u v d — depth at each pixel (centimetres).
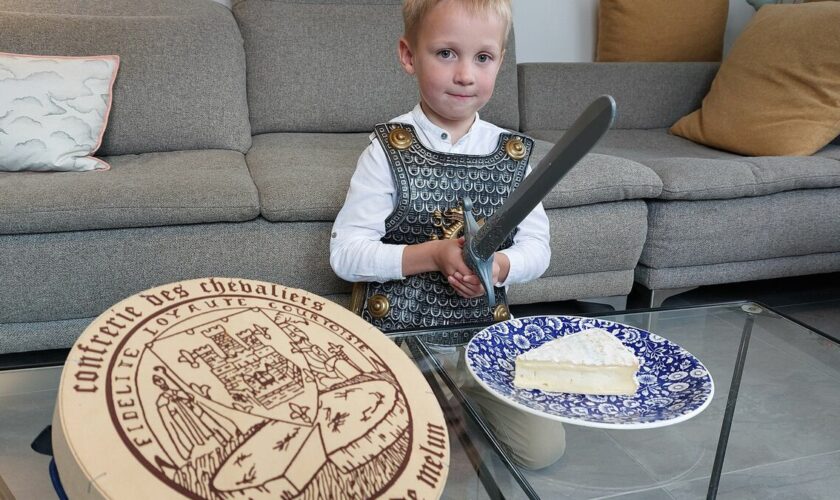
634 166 146
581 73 208
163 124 152
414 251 85
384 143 91
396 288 91
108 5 171
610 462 57
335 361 49
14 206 109
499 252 88
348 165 142
